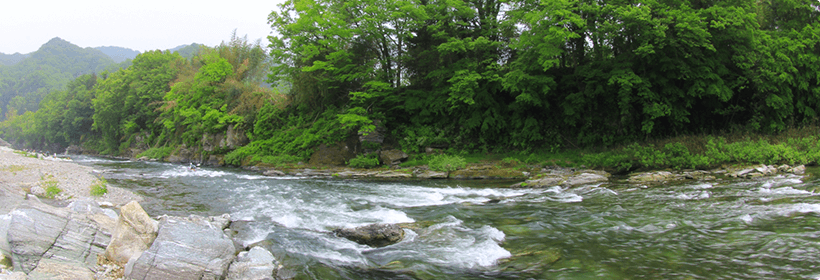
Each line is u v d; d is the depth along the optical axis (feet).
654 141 69.15
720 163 56.49
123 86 184.96
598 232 27.09
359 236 26.16
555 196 43.06
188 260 19.30
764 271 19.03
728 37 64.85
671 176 52.70
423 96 92.63
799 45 68.64
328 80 93.35
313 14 89.66
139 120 181.06
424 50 91.76
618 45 71.61
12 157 90.63
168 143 147.74
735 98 74.02
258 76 131.34
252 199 42.52
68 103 241.35
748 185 42.78
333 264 21.66
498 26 83.15
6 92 568.00
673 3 65.67
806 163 53.67
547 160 73.15
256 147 98.73
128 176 68.90
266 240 26.09
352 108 90.07
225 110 114.62
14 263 17.40
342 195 45.65
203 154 115.75
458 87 76.28
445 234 27.25
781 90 68.54
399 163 82.53
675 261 20.93
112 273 18.88
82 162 118.32
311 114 102.27
